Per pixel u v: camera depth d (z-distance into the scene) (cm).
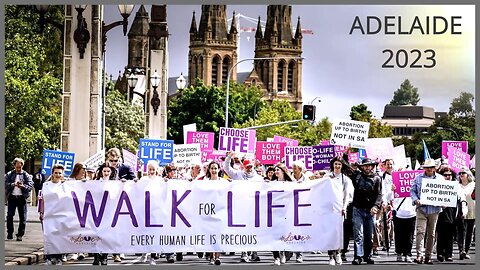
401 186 3016
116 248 2439
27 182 3309
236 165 2948
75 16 3916
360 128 2972
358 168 2772
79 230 2423
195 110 15862
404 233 2792
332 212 2497
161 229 2456
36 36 5769
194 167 2766
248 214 2486
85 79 3925
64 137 3938
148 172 2559
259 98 19612
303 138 19038
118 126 10569
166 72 6475
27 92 5534
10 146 5650
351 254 3094
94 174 2861
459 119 19100
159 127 6197
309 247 2498
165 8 5475
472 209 3027
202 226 2470
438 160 3534
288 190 2492
